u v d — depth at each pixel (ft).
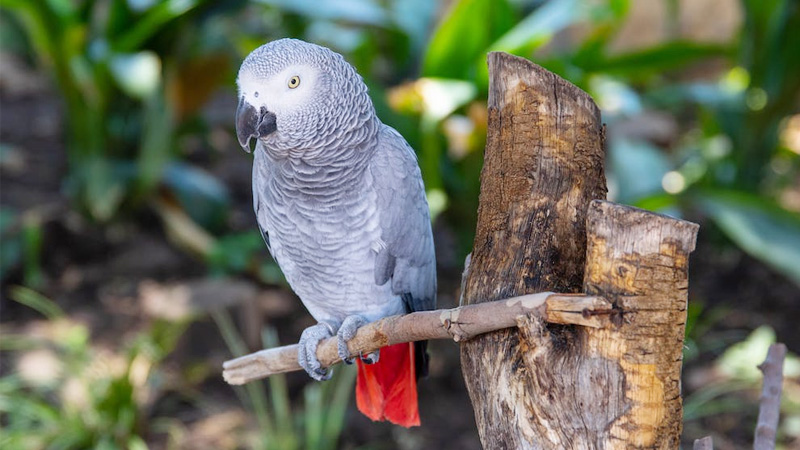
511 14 16.84
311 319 18.19
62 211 21.25
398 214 8.58
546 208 6.58
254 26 23.91
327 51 7.95
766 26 18.70
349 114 7.97
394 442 14.93
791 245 15.57
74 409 14.61
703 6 30.71
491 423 6.44
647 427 5.80
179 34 19.10
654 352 5.71
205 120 23.54
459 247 20.16
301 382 16.15
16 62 31.76
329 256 8.75
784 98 19.29
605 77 18.78
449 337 6.55
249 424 15.12
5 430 14.39
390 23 19.17
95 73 19.15
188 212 20.16
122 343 16.87
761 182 20.90
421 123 17.97
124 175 20.17
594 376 5.81
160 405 15.49
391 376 8.92
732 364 16.79
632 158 17.99
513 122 6.64
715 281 20.13
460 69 17.42
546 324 5.95
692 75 29.96
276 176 8.47
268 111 7.75
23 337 17.11
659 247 5.59
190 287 17.42
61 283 19.27
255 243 19.36
